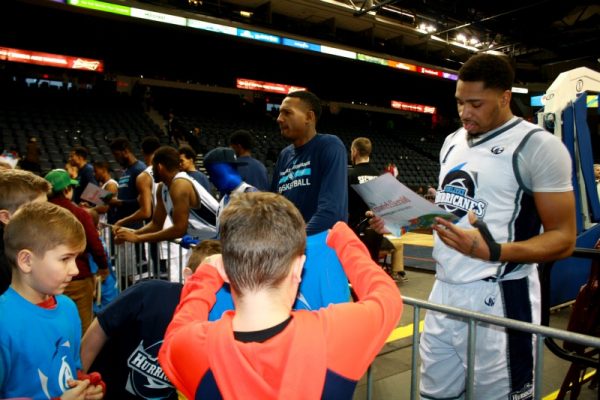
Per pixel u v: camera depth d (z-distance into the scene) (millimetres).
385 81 20188
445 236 1408
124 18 11500
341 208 1900
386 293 913
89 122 13773
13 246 1328
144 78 18188
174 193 2805
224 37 13312
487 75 1445
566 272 2043
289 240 799
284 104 2084
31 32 13758
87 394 1301
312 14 15891
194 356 803
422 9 14617
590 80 2707
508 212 1480
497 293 1517
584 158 2234
